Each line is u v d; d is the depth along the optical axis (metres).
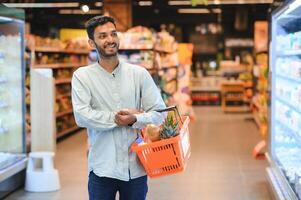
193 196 6.31
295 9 4.91
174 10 22.47
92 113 3.14
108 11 14.39
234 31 23.05
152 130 3.11
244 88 17.34
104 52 3.20
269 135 6.65
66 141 11.06
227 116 16.11
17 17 6.50
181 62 14.20
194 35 23.45
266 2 17.41
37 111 7.05
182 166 3.09
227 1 17.14
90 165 3.29
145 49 9.49
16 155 6.68
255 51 15.47
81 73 3.25
